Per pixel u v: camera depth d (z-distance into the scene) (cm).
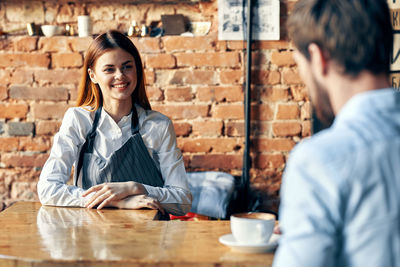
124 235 142
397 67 283
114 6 310
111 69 206
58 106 304
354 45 75
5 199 307
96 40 210
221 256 119
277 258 71
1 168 307
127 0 309
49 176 202
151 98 305
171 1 309
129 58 208
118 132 212
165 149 218
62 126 214
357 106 75
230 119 305
